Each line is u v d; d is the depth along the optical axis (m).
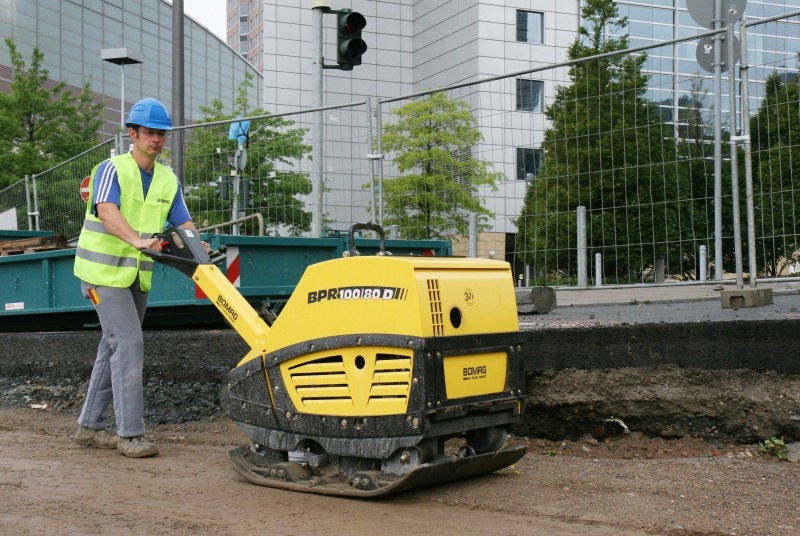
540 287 8.97
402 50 48.06
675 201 8.80
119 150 14.32
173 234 6.06
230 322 5.77
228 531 4.51
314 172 10.96
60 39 53.41
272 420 5.46
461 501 5.06
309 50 47.19
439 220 10.33
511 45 42.94
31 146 29.89
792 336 6.41
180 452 6.67
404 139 10.47
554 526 4.57
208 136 12.09
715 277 8.59
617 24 37.06
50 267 9.84
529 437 7.12
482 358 5.20
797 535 4.33
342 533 4.47
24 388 9.49
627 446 6.72
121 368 6.50
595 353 6.91
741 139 8.16
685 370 6.70
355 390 5.07
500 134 9.87
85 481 5.61
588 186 9.30
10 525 4.61
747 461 6.00
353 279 5.07
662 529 4.46
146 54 63.97
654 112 8.95
